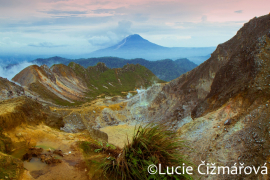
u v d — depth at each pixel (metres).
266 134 19.03
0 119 8.96
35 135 10.02
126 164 6.26
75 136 11.88
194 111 40.31
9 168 6.07
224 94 31.92
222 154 20.41
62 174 6.90
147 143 6.54
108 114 55.47
